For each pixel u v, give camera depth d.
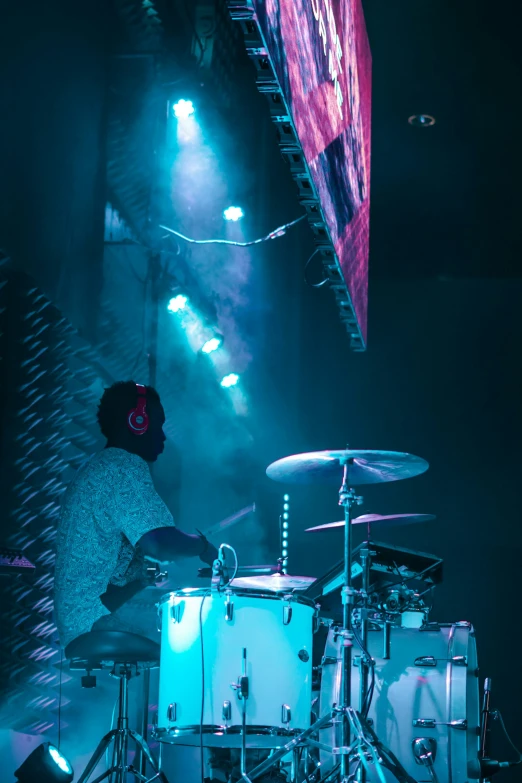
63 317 5.32
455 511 11.59
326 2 3.95
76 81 5.87
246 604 3.35
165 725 3.36
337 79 4.31
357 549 4.34
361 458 4.05
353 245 5.04
